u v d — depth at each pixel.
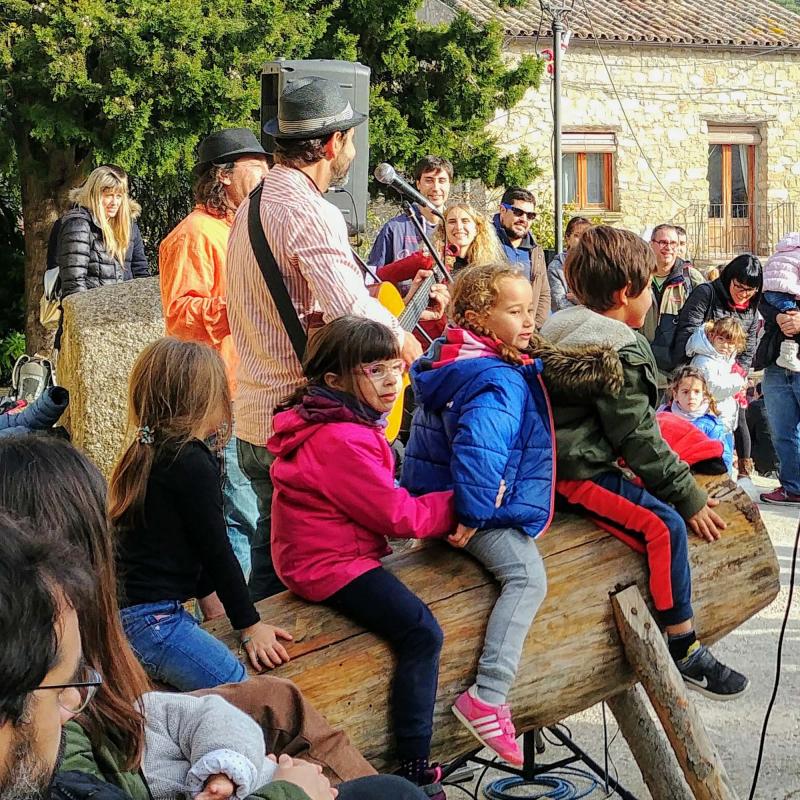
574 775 3.68
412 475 2.87
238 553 3.96
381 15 14.16
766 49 19.52
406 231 5.90
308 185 3.22
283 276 3.17
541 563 2.78
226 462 3.89
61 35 12.13
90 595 1.34
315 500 2.62
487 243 5.69
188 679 2.47
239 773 1.87
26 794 1.25
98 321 5.16
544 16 18.30
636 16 19.44
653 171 19.25
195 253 3.94
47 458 1.81
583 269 3.05
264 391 3.24
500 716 2.67
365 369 2.59
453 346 2.80
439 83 14.88
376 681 2.58
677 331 7.07
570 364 2.82
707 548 3.12
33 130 12.29
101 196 6.10
